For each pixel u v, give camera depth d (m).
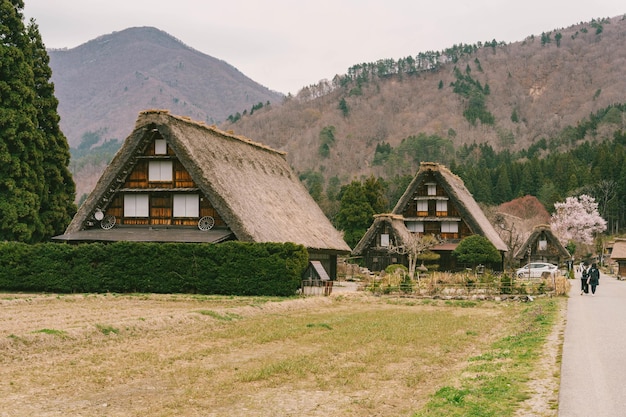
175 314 22.94
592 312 27.03
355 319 25.62
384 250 67.44
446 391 11.58
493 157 188.25
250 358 16.06
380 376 13.97
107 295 33.91
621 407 10.12
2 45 44.16
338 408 11.20
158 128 40.66
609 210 133.25
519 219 99.69
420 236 69.62
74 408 11.05
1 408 10.95
